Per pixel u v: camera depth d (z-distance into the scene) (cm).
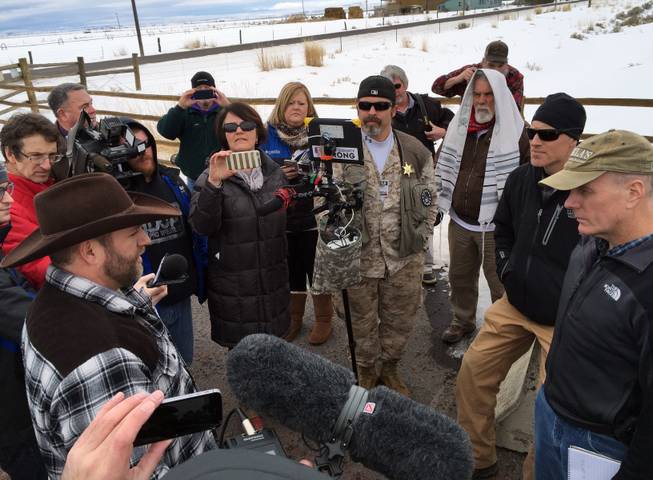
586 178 159
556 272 229
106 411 79
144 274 281
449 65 1870
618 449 168
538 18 2823
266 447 115
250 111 293
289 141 378
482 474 265
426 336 395
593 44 1888
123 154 254
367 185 296
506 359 257
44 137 266
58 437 125
